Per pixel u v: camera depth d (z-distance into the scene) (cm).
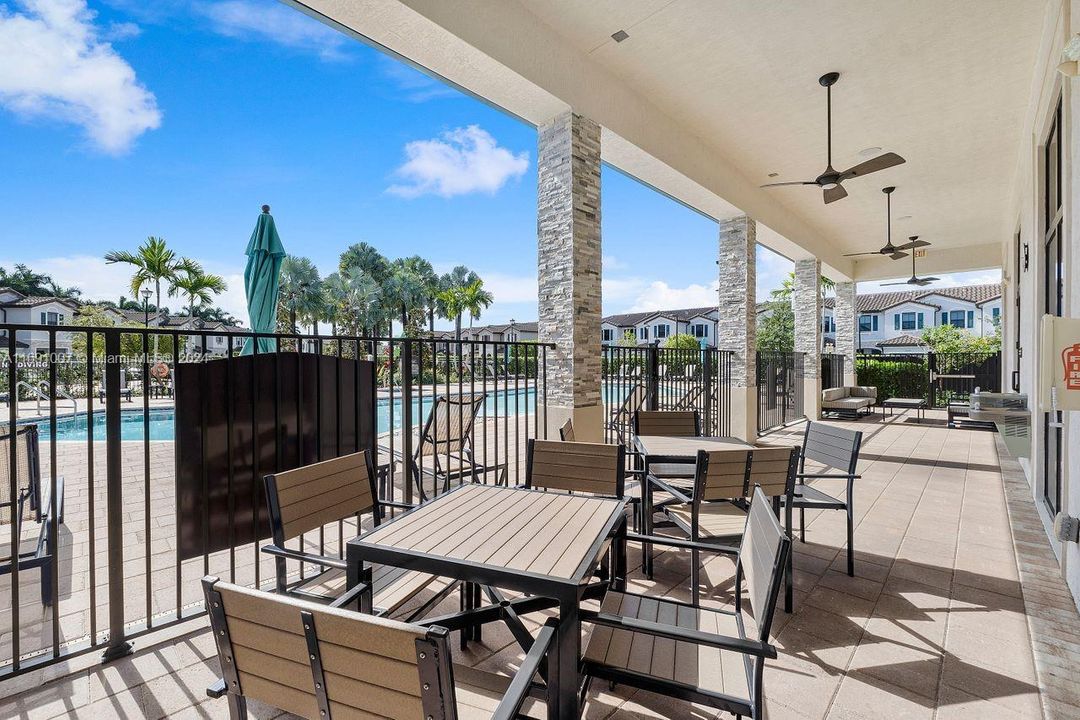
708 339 3522
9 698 185
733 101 559
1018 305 700
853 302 1434
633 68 502
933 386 1322
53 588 203
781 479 269
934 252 1328
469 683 141
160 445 714
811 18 423
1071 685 198
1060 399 223
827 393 1136
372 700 96
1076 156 272
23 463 297
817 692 198
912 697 195
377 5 341
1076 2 310
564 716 139
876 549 346
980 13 412
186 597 267
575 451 262
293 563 315
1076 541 261
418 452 358
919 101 552
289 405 278
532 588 144
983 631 241
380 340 324
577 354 489
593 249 503
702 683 143
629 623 140
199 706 183
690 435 434
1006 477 554
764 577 144
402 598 191
